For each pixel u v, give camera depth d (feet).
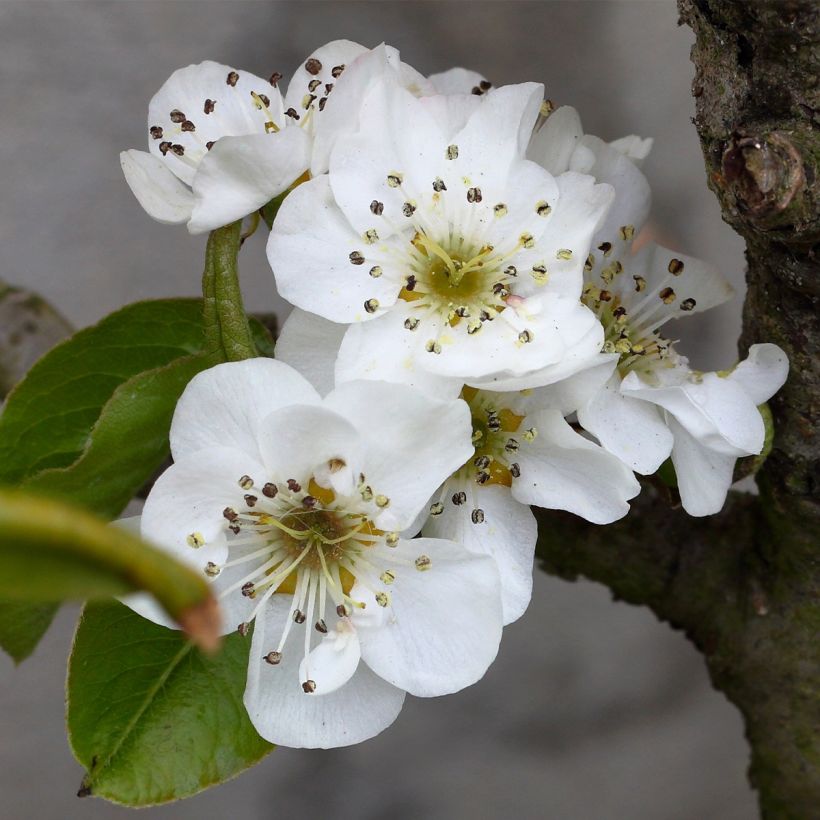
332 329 1.28
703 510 1.31
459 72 1.38
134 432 1.31
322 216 1.28
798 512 1.37
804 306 1.32
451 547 1.27
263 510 1.28
